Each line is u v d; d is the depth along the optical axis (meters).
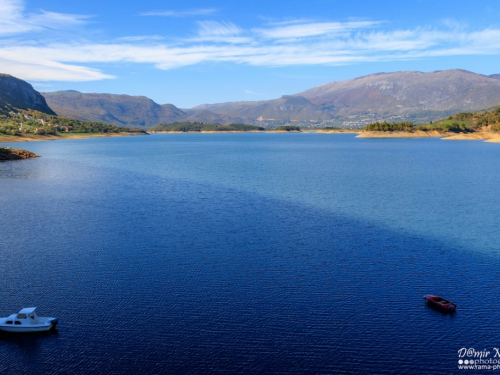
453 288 50.44
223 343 39.12
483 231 74.38
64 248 63.44
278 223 79.19
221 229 74.44
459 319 43.47
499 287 50.72
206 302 46.41
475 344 39.28
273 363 36.47
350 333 40.78
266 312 44.38
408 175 155.62
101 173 162.12
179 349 38.34
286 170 174.62
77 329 41.47
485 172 163.75
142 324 42.16
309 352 37.91
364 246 65.31
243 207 93.94
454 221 81.69
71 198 104.62
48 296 47.69
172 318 43.22
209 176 153.12
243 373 35.31
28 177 147.25
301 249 63.56
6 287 49.75
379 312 44.62
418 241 68.06
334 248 64.31
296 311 44.62
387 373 35.41
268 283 51.16
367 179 144.25
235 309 44.97
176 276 53.00
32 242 66.31
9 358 37.41
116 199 103.31
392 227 76.81
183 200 102.31
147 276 53.00
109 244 65.31
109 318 43.25
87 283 50.94
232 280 51.97
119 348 38.53
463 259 59.72
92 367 36.19
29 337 40.38
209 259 58.97
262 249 63.44
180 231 72.88
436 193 114.94
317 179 144.38
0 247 63.84
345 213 88.38
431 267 56.66
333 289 49.72
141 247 64.00
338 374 35.25
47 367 36.28
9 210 89.56
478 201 102.81
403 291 49.47
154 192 114.62
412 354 37.78
